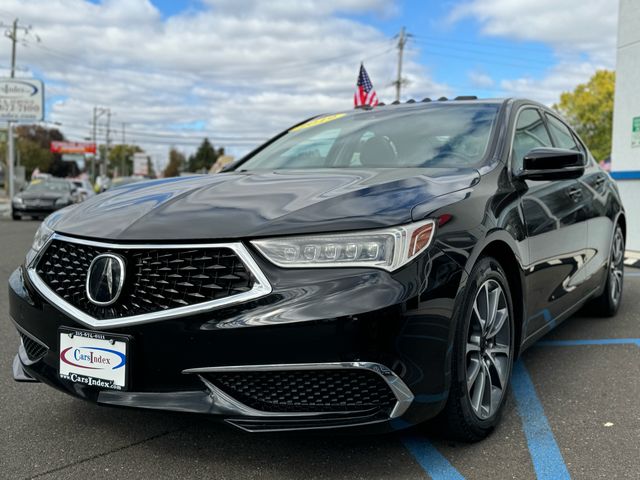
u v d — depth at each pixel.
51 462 2.39
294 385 2.10
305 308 2.02
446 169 2.84
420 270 2.12
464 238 2.30
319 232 2.10
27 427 2.73
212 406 2.11
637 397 3.08
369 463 2.35
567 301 3.65
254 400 2.13
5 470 2.32
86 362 2.26
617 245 4.81
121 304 2.21
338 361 2.02
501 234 2.55
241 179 2.88
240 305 2.06
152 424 2.76
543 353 3.88
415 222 2.16
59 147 84.00
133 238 2.22
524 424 2.74
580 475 2.26
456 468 2.31
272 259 2.09
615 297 4.81
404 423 2.12
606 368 3.57
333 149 3.50
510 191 2.82
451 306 2.19
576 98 51.19
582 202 3.77
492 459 2.38
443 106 3.66
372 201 2.28
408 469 2.30
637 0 8.25
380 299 2.02
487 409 2.55
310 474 2.27
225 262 2.12
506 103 3.53
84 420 2.81
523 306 2.85
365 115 3.89
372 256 2.08
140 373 2.17
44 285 2.43
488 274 2.50
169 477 2.26
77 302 2.33
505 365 2.71
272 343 2.03
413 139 3.30
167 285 2.16
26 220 20.12
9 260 8.45
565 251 3.43
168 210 2.39
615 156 8.66
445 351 2.18
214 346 2.07
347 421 2.07
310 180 2.70
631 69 8.37
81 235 2.36
